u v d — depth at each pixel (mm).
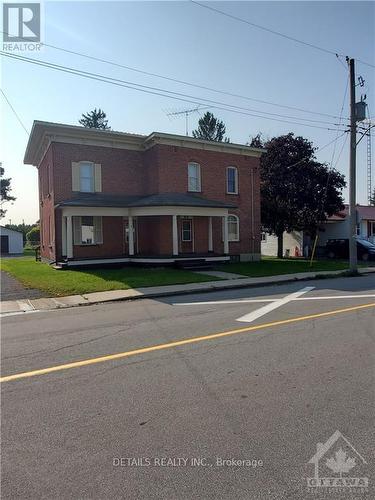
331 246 33656
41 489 2998
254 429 3822
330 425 3879
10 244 49969
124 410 4277
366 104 19938
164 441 3635
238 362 5773
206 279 17047
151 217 25047
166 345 6734
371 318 8633
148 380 5133
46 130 22609
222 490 2961
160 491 2961
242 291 14086
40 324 9086
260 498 2871
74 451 3502
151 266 22375
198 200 24062
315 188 30906
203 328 7977
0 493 2957
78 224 23188
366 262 28219
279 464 3264
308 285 15453
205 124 54906
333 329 7668
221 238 26703
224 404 4375
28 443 3650
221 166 26703
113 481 3082
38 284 15727
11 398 4660
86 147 23734
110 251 24141
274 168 31328
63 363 5918
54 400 4578
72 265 21531
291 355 6059
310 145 31609
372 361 5742
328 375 5203
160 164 24312
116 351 6473
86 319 9500
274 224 31875
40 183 30594
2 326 8984
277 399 4484
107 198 23797
